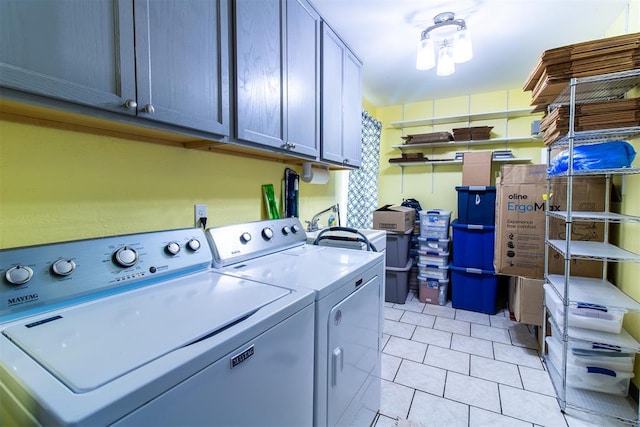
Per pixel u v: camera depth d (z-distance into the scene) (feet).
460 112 12.52
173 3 3.26
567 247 5.53
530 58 9.05
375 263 5.09
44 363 1.89
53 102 2.43
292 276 3.91
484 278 10.15
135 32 2.89
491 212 10.21
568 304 5.60
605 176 7.02
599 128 5.55
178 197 4.54
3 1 2.12
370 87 11.48
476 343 8.04
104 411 1.55
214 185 5.17
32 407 1.61
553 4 6.49
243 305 2.87
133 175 3.93
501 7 6.62
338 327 3.86
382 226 10.96
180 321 2.50
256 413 2.57
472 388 6.18
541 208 7.85
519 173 8.08
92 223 3.51
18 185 2.95
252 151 5.42
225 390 2.26
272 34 4.74
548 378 6.49
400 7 6.66
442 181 13.01
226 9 3.93
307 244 6.54
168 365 1.90
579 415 5.42
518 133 11.78
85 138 3.43
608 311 5.70
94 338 2.21
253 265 4.50
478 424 5.22
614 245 6.76
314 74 5.94
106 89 2.70
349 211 11.18
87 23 2.57
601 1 6.36
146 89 3.00
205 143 4.35
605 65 5.38
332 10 6.75
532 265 7.98
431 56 7.43
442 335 8.51
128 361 1.91
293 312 3.00
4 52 2.13
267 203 6.31
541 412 5.50
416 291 12.30
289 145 5.15
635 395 5.72
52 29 2.36
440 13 6.86
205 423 2.11
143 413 1.73
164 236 3.80
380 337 5.53
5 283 2.48
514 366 6.95
